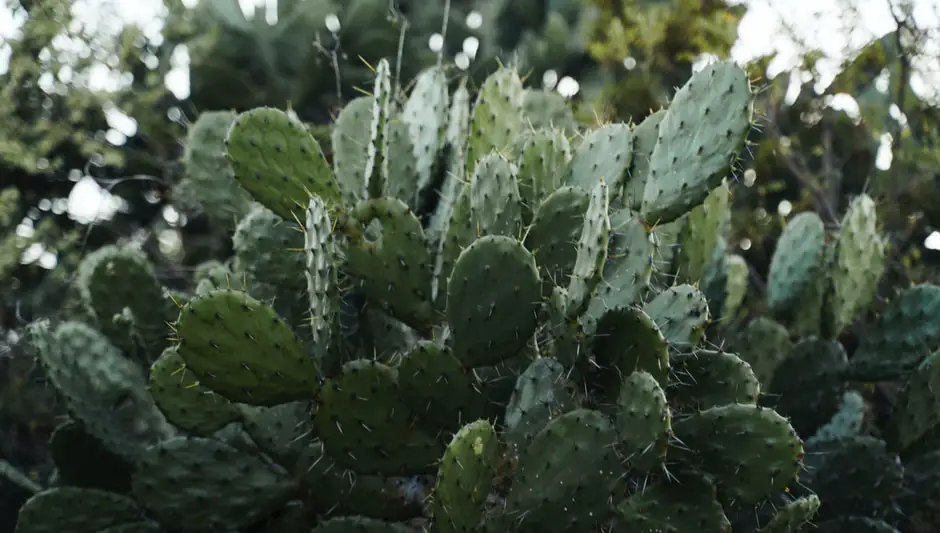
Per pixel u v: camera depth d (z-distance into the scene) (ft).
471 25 22.49
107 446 11.17
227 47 19.70
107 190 18.15
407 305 10.09
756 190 15.64
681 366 9.82
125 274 11.65
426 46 21.40
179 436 11.18
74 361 11.16
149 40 19.25
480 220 9.93
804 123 15.67
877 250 11.66
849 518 10.73
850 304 11.51
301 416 10.26
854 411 11.62
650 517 9.38
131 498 10.93
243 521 10.21
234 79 19.54
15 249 15.71
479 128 10.59
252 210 12.05
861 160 15.81
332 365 9.58
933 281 13.96
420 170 10.76
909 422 10.85
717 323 11.55
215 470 10.26
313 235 9.45
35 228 17.92
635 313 9.38
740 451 9.50
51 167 16.98
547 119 12.20
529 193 10.29
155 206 18.97
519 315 9.50
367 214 10.00
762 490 9.52
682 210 9.75
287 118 10.18
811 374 11.35
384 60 10.03
